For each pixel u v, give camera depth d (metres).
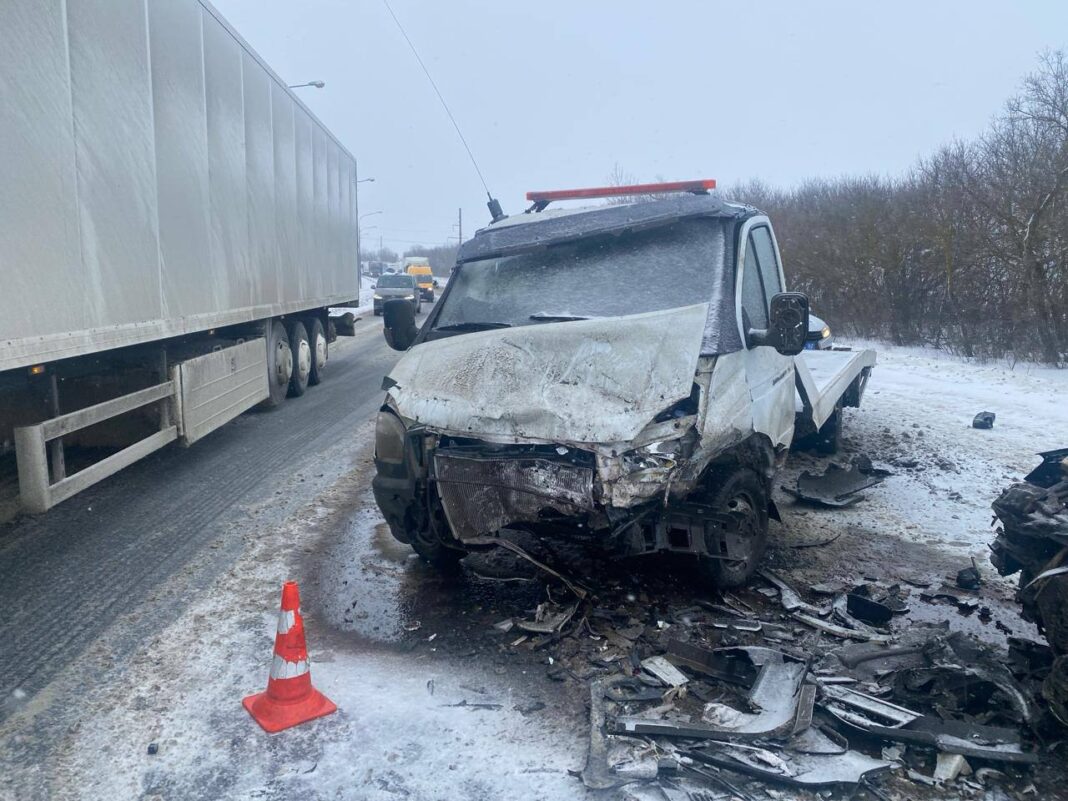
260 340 10.72
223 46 8.86
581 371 4.51
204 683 4.10
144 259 6.74
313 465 8.59
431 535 4.95
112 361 7.01
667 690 3.90
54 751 3.51
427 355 5.09
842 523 6.84
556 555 5.59
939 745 3.37
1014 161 18.52
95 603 5.07
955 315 19.86
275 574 5.56
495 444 4.52
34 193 5.07
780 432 5.69
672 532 4.61
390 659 4.34
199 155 8.09
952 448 9.35
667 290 5.18
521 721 3.74
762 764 3.34
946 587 5.45
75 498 7.29
